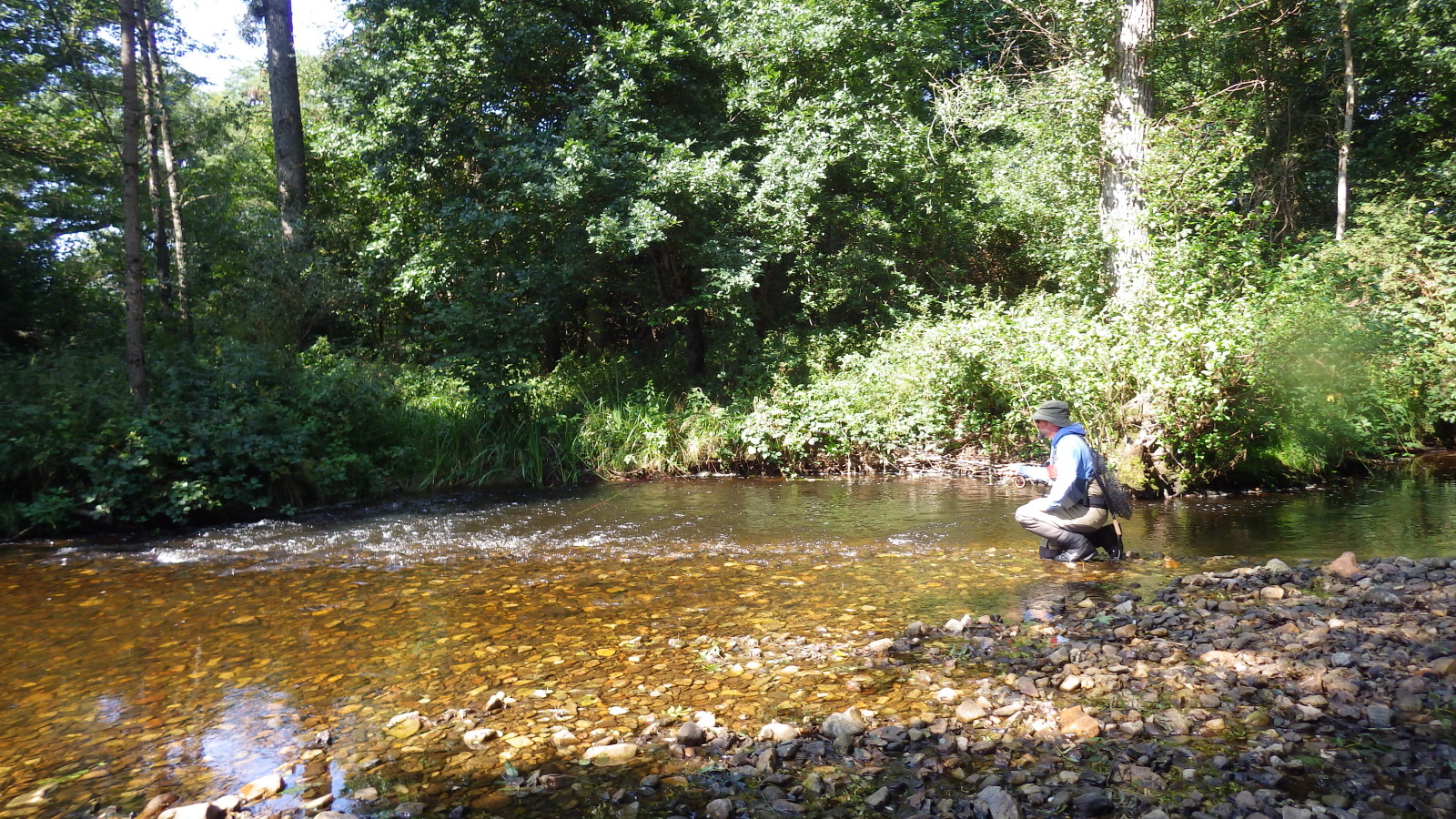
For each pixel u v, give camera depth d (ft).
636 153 44.68
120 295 59.16
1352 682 11.87
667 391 47.57
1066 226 45.39
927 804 9.32
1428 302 39.27
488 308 40.88
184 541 26.76
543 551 24.03
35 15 45.78
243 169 72.54
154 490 28.99
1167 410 29.86
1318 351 30.30
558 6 48.60
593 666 14.40
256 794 10.07
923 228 54.75
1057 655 13.71
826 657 14.40
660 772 10.39
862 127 49.06
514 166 42.60
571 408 43.19
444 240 45.78
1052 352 33.50
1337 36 55.01
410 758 11.04
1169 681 12.54
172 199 55.21
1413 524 24.09
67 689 14.15
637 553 23.49
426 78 47.47
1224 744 10.41
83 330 51.47
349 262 58.18
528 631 16.56
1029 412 34.78
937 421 37.60
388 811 9.62
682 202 44.09
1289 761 9.77
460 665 14.70
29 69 48.42
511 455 39.06
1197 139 37.32
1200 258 32.76
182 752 11.57
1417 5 50.65
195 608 18.94
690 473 39.78
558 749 11.17
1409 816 8.48
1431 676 11.96
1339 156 55.52
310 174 63.72
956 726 11.28
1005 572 20.18
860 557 22.35
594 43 49.60
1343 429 32.48
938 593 18.42
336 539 26.53
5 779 10.93
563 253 43.45
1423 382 37.58
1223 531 24.44
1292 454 31.50
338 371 38.09
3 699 13.78
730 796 9.71
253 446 31.07
